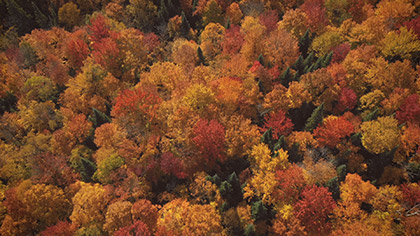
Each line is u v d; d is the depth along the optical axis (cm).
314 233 4462
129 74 7438
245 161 5447
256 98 6034
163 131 5725
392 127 5119
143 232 4269
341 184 4744
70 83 6881
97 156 5597
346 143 5312
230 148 5291
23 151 5794
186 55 7369
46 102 6706
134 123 5647
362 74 6184
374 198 4531
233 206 4834
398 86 5916
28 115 6419
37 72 7825
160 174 5347
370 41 7212
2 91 7438
